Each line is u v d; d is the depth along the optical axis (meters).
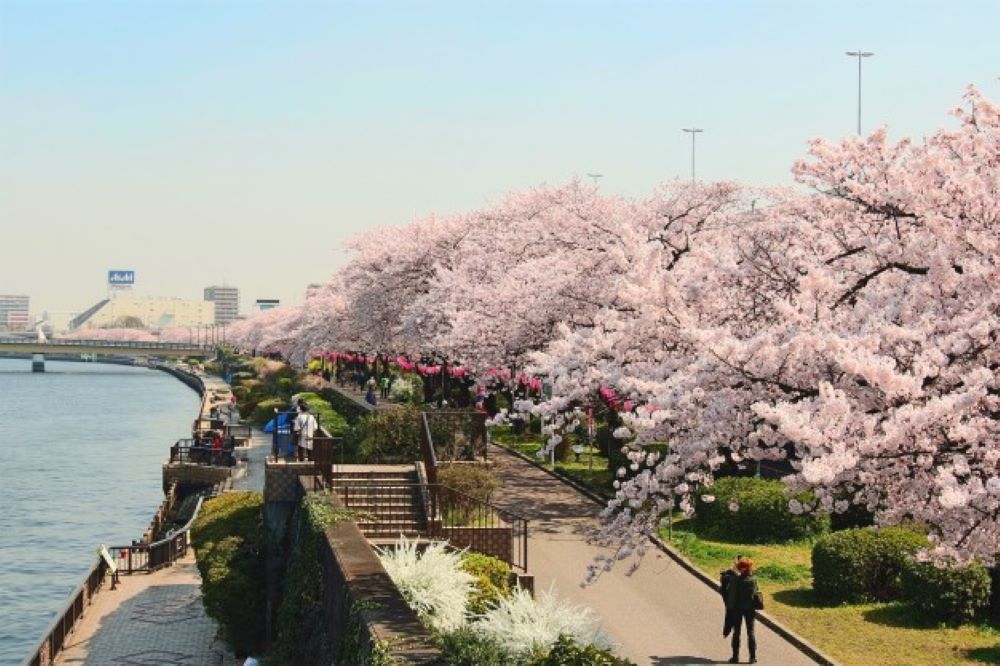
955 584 21.89
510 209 55.72
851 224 18.59
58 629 27.64
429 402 60.78
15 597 45.94
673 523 31.33
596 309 36.75
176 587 34.91
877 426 14.42
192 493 58.69
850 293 16.89
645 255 19.84
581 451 41.81
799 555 27.55
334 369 121.12
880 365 13.40
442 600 19.17
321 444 28.20
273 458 31.53
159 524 47.97
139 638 28.95
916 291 15.79
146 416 134.50
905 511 14.90
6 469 85.00
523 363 41.44
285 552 27.91
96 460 91.38
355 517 25.00
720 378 16.47
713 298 19.92
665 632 21.92
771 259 19.17
